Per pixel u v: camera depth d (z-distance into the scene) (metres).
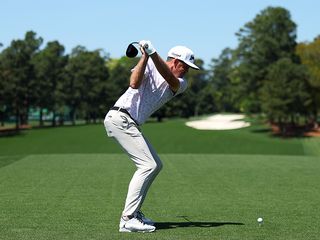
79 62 80.00
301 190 9.73
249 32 64.75
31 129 60.88
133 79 5.74
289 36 63.75
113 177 11.55
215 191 9.55
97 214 7.03
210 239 5.46
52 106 69.75
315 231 5.97
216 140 47.62
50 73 70.06
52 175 11.91
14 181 10.80
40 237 5.48
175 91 6.02
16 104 59.78
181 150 41.84
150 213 7.27
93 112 84.81
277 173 12.62
